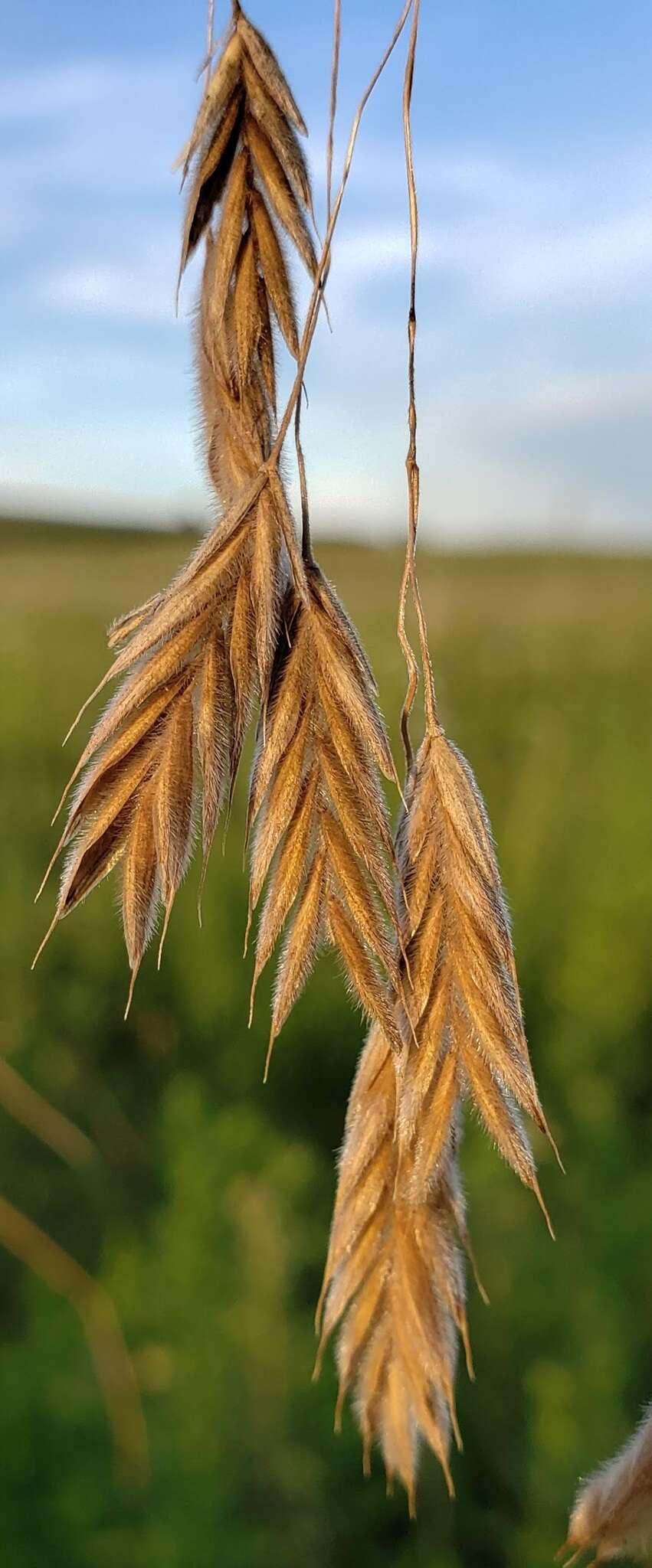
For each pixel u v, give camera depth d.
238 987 0.26
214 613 0.08
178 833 0.08
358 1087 0.09
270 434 0.09
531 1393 0.16
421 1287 0.09
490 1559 0.15
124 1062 0.25
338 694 0.08
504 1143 0.08
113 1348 0.15
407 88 0.08
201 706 0.08
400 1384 0.09
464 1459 0.17
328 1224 0.20
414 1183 0.09
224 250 0.09
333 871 0.08
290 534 0.08
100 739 0.08
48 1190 0.20
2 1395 0.15
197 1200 0.17
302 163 0.09
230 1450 0.15
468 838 0.09
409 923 0.09
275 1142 0.19
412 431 0.08
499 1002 0.09
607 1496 0.09
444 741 0.09
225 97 0.09
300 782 0.08
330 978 0.25
